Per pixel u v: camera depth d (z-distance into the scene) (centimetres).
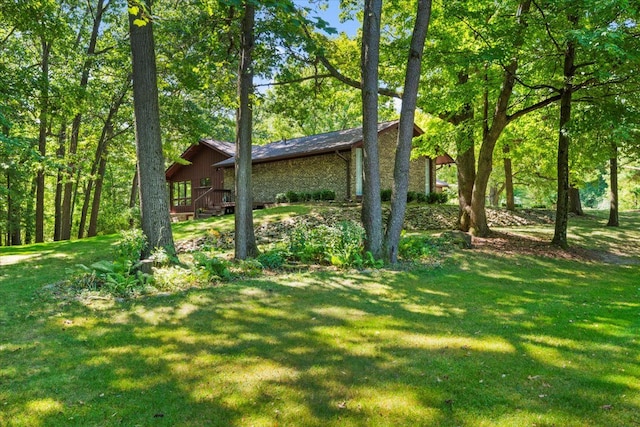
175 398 314
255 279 708
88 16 1628
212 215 2122
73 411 296
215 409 299
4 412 295
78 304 559
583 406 299
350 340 435
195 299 580
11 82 1045
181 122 1650
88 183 2036
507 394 318
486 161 1272
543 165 1975
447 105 1216
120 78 1580
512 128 1530
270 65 999
